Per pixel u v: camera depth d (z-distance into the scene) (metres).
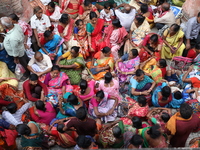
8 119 3.69
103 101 3.98
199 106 3.94
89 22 5.13
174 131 3.14
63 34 5.14
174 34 4.84
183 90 4.38
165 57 5.23
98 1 6.05
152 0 6.07
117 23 4.93
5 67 4.48
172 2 6.18
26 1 5.10
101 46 5.06
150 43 4.76
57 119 3.83
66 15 4.96
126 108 4.16
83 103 3.99
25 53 4.67
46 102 3.98
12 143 3.39
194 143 3.34
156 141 3.10
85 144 2.95
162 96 3.91
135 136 2.98
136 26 5.18
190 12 5.30
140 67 4.59
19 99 4.06
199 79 4.30
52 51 5.05
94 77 4.64
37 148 3.31
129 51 5.00
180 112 3.07
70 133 3.50
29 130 3.21
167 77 4.57
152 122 3.65
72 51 4.58
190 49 4.76
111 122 4.04
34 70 4.66
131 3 6.03
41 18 5.06
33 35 5.10
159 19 5.34
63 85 4.31
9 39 4.10
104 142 3.31
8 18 4.02
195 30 4.99
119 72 4.63
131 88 4.20
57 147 3.72
